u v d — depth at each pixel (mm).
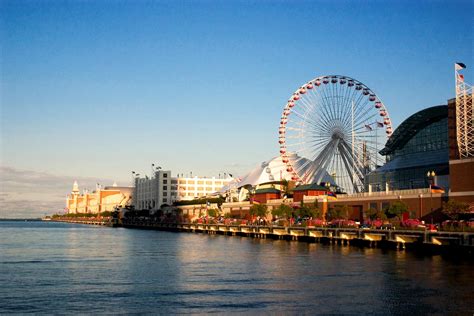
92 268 72375
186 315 44312
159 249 104625
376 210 112750
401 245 91875
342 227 109812
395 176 158250
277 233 131375
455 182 102062
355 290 53812
